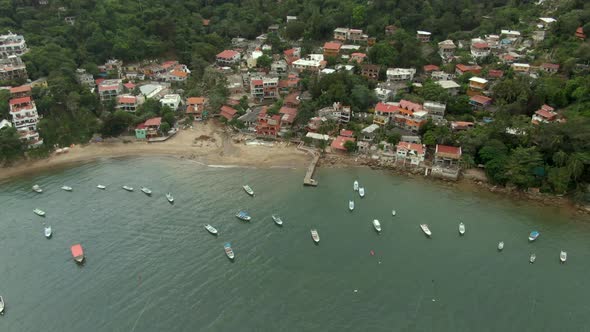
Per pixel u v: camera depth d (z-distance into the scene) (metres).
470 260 104.56
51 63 183.75
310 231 114.00
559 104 156.62
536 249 108.38
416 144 146.38
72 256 106.00
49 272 101.31
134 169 146.75
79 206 125.31
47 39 198.62
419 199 128.75
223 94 190.00
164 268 101.69
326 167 146.50
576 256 106.19
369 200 127.94
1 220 119.81
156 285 97.31
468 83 181.12
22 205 126.81
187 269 101.38
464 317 89.69
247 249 107.50
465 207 125.19
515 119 147.75
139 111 174.25
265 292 95.44
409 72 190.12
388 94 176.88
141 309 91.56
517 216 121.50
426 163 144.62
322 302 93.12
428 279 98.94
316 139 156.75
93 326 88.12
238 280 98.50
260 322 88.56
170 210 122.69
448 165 141.75
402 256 105.69
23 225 117.56
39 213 121.56
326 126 162.12
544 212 123.44
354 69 198.25
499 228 116.25
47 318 89.94
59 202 127.69
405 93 177.38
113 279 99.06
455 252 107.06
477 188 134.50
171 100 182.25
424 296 94.56
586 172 129.75
